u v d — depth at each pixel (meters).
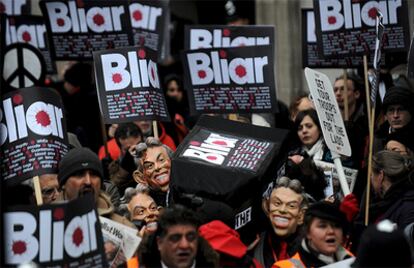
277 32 15.64
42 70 10.38
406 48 10.34
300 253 7.45
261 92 10.13
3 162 8.17
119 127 10.17
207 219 7.57
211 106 10.21
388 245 5.81
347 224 7.39
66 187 7.66
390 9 10.34
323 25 10.47
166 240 6.88
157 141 8.78
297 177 8.64
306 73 8.61
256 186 7.96
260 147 8.22
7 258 6.74
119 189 9.32
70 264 6.79
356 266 6.31
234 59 10.16
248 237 7.98
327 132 8.62
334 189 9.12
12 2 12.56
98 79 9.51
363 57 10.42
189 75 10.26
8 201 8.05
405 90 9.62
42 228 6.78
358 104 11.22
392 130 9.62
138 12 12.09
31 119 8.23
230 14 17.19
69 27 11.15
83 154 7.67
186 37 11.38
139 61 9.53
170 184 8.05
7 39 11.91
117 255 7.35
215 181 7.92
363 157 9.81
